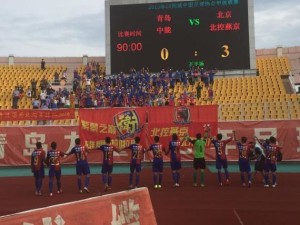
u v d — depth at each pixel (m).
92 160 23.59
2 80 39.44
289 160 22.67
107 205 6.05
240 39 31.00
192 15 31.39
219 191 14.82
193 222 10.09
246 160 15.92
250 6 31.00
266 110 27.31
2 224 4.79
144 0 31.80
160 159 15.90
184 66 31.48
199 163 16.20
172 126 23.34
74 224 5.53
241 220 10.22
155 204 12.44
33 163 14.91
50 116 23.86
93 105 30.06
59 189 15.27
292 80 35.41
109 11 32.22
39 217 5.17
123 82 31.45
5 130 23.91
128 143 23.47
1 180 19.12
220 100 30.33
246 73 30.98
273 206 11.89
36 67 44.12
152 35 31.67
